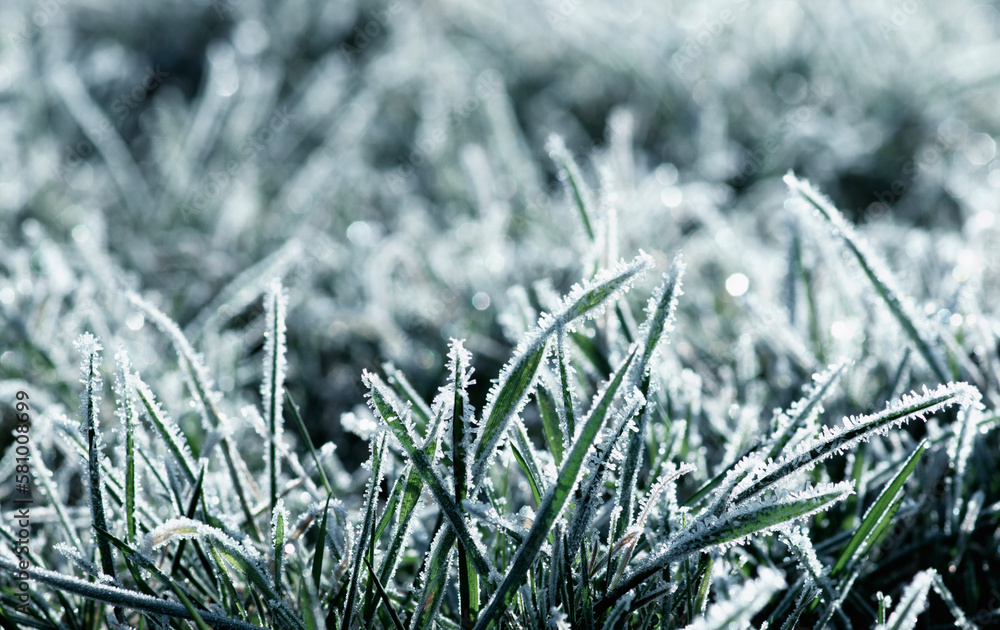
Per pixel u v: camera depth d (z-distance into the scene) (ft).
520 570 1.47
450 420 1.53
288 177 3.60
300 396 2.17
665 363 1.76
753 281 2.14
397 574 1.69
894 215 3.36
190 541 1.61
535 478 1.54
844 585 1.56
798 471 1.51
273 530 1.55
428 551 1.54
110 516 1.60
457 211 3.23
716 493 1.54
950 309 1.81
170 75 4.81
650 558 1.51
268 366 1.61
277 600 1.51
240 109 3.62
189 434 1.80
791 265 1.88
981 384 1.74
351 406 2.15
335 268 2.71
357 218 3.21
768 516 1.48
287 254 2.16
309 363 2.27
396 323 2.38
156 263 2.82
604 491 1.66
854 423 1.50
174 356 2.07
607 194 1.71
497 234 2.70
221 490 1.68
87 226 2.69
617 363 1.68
